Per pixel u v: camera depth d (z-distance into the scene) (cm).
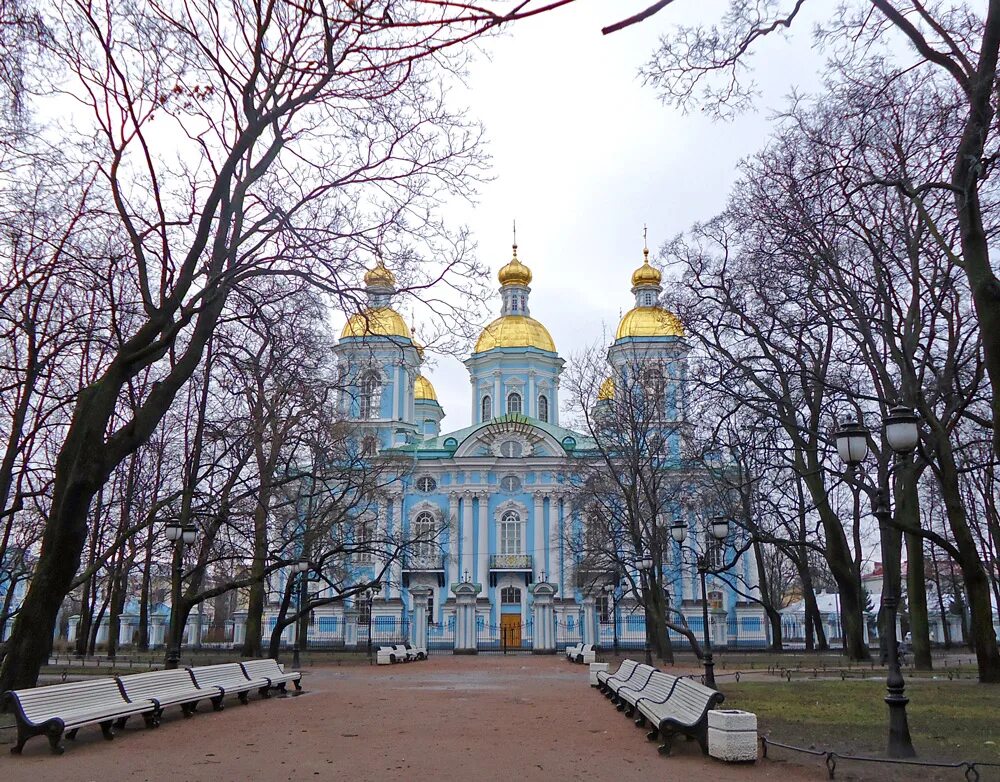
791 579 7106
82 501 1684
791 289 2556
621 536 4444
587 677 2842
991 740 1294
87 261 2398
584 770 1088
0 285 2245
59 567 1670
